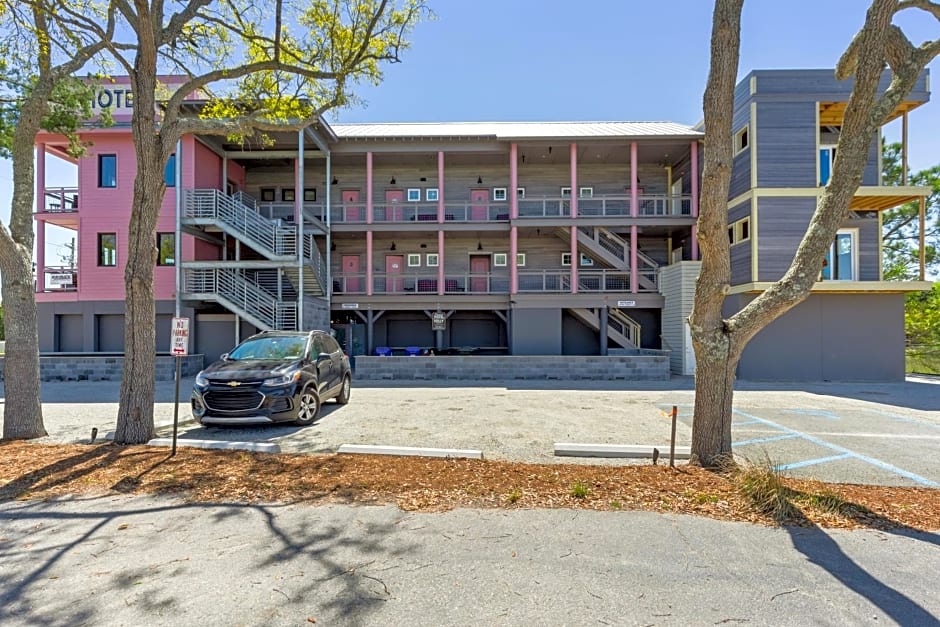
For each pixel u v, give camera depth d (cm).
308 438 712
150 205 682
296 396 785
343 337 2152
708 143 531
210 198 1694
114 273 1755
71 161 1920
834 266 1582
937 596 298
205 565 332
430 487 482
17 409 703
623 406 1021
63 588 303
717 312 550
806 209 1536
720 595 298
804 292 516
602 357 1525
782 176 1545
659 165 2139
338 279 2136
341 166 2153
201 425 802
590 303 1839
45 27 740
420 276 1970
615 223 1847
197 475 517
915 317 2488
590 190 2134
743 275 1606
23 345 710
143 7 622
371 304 1916
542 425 819
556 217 1861
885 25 477
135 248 676
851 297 1559
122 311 1752
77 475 516
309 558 342
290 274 1744
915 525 398
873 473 562
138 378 674
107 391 1242
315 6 812
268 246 1683
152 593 297
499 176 2155
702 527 394
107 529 388
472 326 2197
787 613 280
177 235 1619
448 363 1527
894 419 902
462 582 311
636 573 324
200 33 861
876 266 1577
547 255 2148
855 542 369
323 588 303
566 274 1923
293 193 2117
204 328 1759
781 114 1547
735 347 545
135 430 668
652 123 2217
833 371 1550
